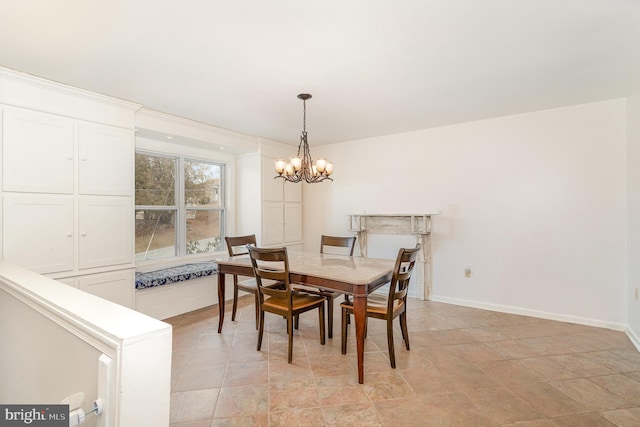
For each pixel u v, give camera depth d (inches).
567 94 115.3
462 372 90.3
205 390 81.7
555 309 133.1
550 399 77.2
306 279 97.2
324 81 102.1
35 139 98.0
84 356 39.5
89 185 110.5
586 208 126.7
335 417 71.1
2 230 91.8
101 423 33.3
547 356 99.8
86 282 109.7
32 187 97.4
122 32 73.3
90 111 110.7
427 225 160.7
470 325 127.1
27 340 55.7
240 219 187.2
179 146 157.9
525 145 138.3
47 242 100.5
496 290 145.8
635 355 100.1
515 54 85.4
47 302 46.8
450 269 157.5
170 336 35.6
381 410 73.5
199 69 92.7
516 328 123.9
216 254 177.0
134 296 123.2
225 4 63.5
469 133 151.4
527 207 138.5
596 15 68.1
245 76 97.7
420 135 165.2
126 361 32.0
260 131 164.9
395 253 173.3
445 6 64.7
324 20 69.2
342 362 96.6
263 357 100.0
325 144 198.2
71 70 92.8
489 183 146.9
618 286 121.4
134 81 101.0
